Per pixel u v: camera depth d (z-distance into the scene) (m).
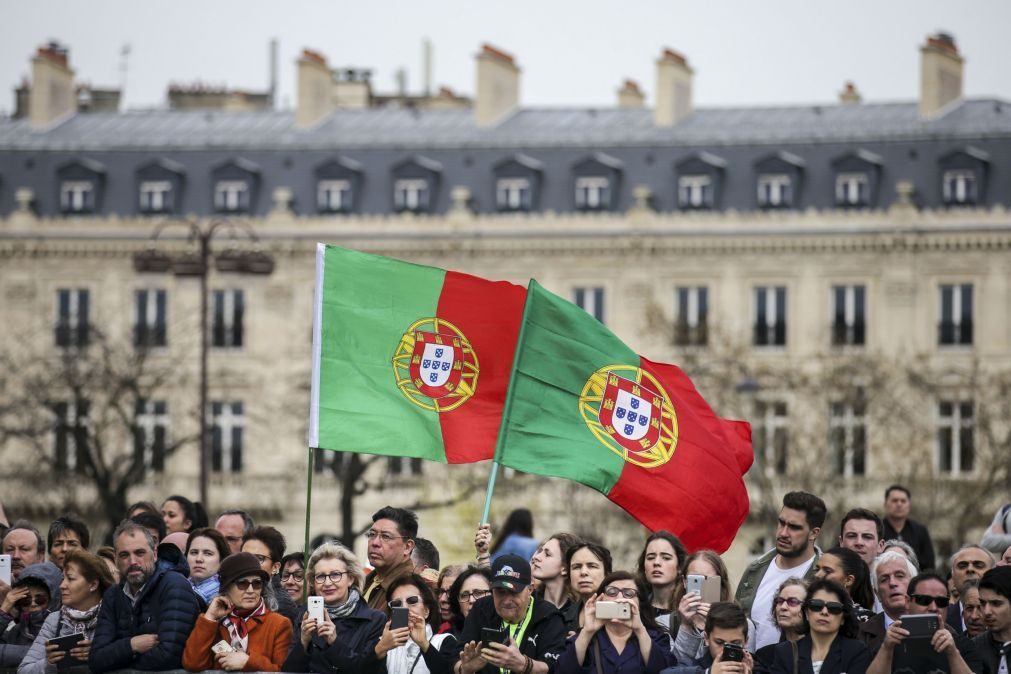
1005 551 27.81
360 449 26.53
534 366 26.98
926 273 106.50
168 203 112.19
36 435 92.62
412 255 109.69
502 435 26.73
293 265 110.44
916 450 101.00
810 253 107.19
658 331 105.50
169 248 110.88
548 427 26.89
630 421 27.19
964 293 106.31
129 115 116.31
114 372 95.94
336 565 24.06
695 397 28.06
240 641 24.08
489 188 110.62
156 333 106.81
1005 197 106.75
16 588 27.12
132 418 103.75
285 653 24.25
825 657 23.39
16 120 116.31
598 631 23.45
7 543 29.19
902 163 108.12
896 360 105.56
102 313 110.75
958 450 104.94
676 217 108.12
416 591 25.28
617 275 108.38
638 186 109.62
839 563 25.44
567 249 108.50
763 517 96.25
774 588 26.50
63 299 111.56
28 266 111.31
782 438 102.31
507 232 109.00
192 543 26.47
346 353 26.88
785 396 104.06
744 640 23.11
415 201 111.25
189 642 23.69
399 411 26.81
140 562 24.23
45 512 103.50
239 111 116.81
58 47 116.56
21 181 112.94
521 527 42.00
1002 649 24.25
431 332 27.17
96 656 23.91
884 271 106.56
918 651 22.53
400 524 26.22
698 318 107.75
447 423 26.95
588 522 99.38
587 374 27.12
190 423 108.50
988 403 102.88
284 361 109.69
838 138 108.88
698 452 27.39
